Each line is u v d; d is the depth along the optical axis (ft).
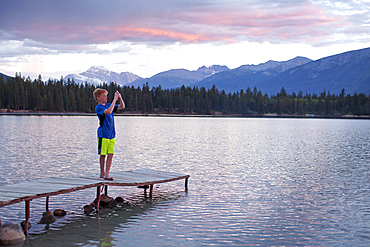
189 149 111.45
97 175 44.42
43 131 191.21
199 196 47.39
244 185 54.90
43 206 41.39
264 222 36.14
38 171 64.34
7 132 177.88
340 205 43.01
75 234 32.09
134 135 178.81
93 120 413.39
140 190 51.11
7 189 34.71
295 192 50.03
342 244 30.32
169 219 36.96
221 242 30.48
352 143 141.90
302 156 95.25
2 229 30.27
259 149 114.42
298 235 32.35
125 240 30.73
